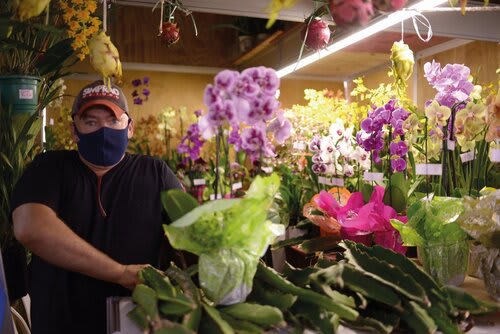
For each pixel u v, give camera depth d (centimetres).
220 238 103
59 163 178
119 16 542
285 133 119
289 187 328
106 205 178
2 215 203
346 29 105
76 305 168
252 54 469
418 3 201
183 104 567
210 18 569
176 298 101
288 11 250
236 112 105
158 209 183
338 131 245
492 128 155
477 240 142
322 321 102
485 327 114
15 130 212
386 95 292
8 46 189
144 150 527
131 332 102
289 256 247
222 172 260
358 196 187
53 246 148
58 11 194
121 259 175
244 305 105
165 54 559
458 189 177
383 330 103
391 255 122
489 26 265
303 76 514
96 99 172
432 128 178
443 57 362
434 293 111
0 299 140
